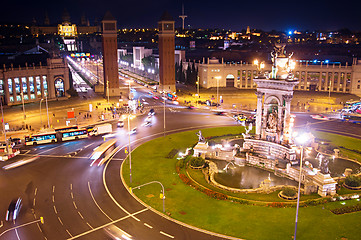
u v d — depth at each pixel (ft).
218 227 155.43
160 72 552.41
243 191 192.54
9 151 259.19
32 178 217.36
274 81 231.50
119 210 173.58
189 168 232.53
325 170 220.02
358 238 144.77
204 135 312.50
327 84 517.55
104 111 423.23
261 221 160.04
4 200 186.50
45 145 290.35
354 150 262.47
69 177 218.18
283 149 233.55
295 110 421.18
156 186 202.59
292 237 146.20
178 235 149.69
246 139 257.34
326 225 155.63
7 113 404.36
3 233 153.48
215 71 577.02
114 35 510.17
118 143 293.02
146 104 476.54
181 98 515.91
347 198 181.68
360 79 485.15
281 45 234.79
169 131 330.34
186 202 181.16
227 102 484.33
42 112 415.44
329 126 342.85
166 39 526.16
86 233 152.56
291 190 185.06
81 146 285.84
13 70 454.40
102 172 226.38
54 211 173.27
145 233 151.84
